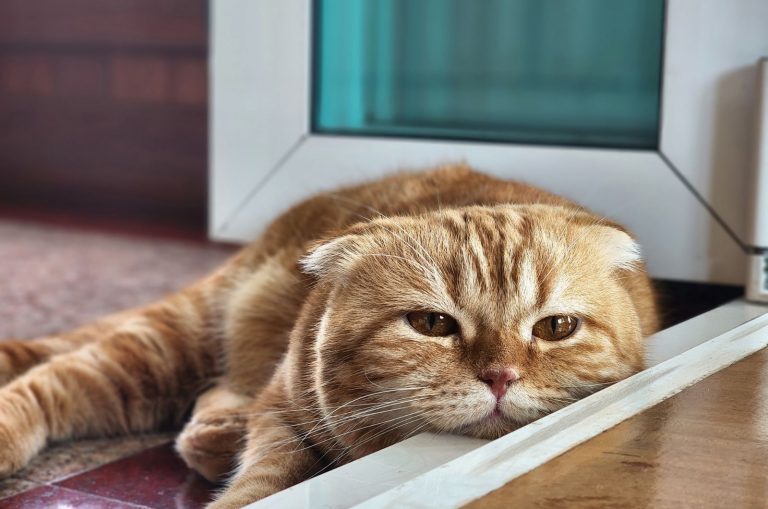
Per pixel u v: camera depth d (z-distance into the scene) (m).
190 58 1.31
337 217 0.64
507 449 0.42
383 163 0.76
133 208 1.38
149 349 0.63
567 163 0.72
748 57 0.66
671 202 0.70
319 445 0.53
